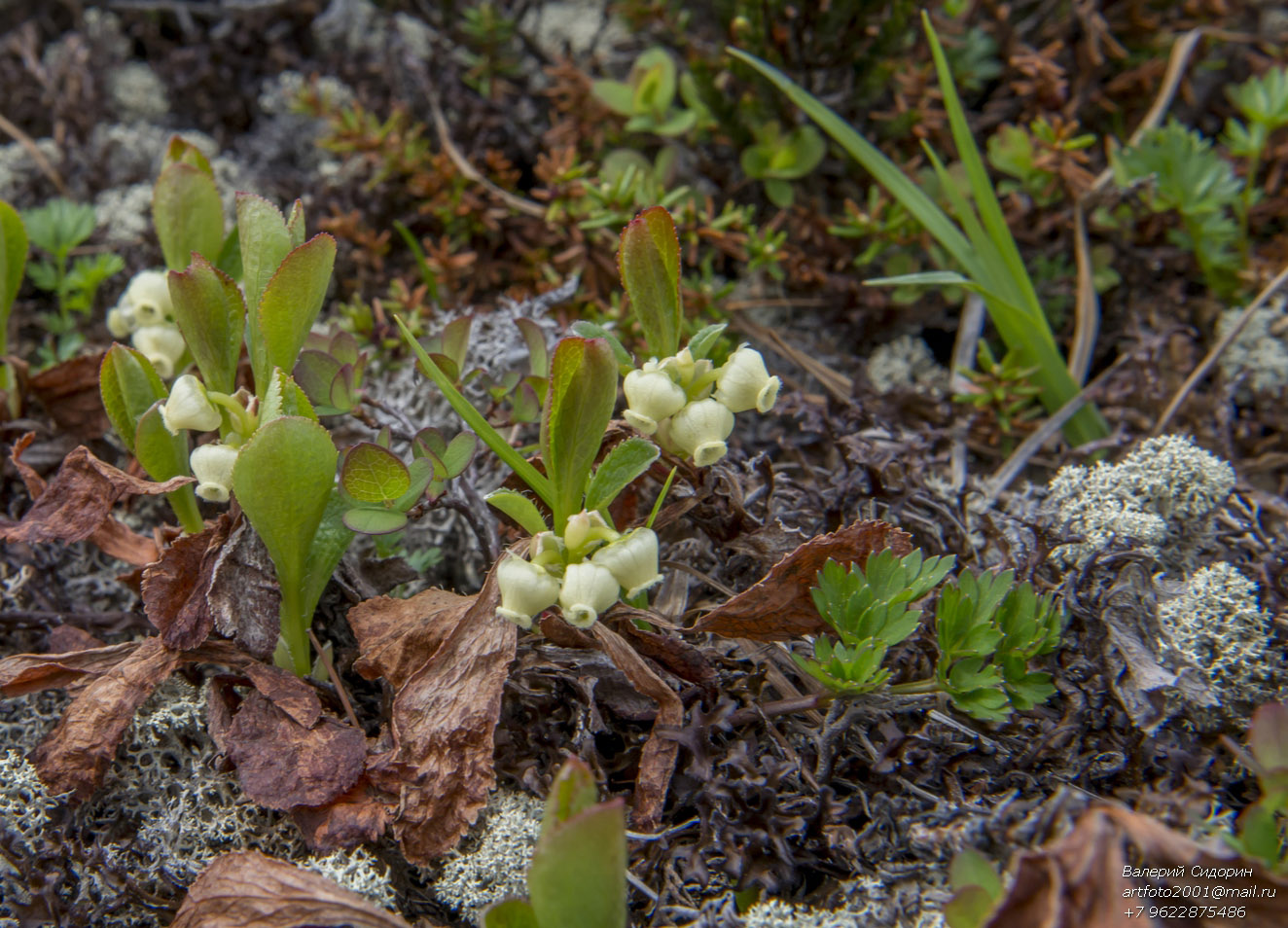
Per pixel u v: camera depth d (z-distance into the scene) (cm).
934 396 26
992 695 19
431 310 26
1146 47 29
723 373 19
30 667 20
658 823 19
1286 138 28
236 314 20
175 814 20
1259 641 20
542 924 17
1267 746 18
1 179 29
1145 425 25
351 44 31
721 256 28
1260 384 26
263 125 31
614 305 26
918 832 19
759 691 20
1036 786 20
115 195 28
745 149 28
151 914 20
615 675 20
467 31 30
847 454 23
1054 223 27
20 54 31
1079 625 21
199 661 20
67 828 20
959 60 28
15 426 23
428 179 28
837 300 28
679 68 30
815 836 20
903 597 19
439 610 20
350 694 21
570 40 31
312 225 28
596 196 26
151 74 31
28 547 23
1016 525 22
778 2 27
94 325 27
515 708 21
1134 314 26
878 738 20
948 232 25
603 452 21
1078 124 26
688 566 21
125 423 21
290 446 19
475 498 21
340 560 21
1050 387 25
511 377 22
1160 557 22
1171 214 27
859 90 28
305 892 19
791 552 20
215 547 20
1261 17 32
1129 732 20
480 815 20
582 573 18
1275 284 25
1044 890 17
